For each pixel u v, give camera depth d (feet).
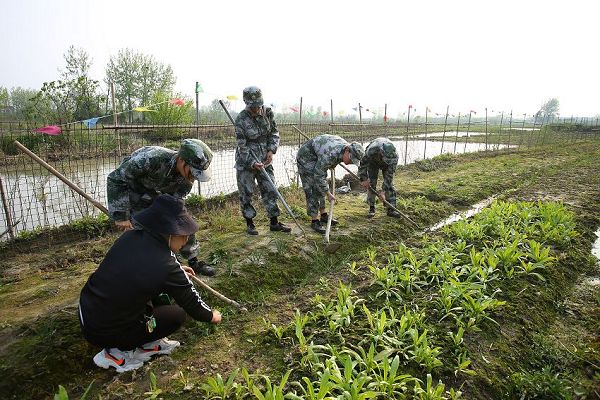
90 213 22.35
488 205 26.99
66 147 32.96
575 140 80.23
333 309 12.67
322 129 53.62
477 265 15.01
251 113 16.60
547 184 32.86
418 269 14.80
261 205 24.08
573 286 15.26
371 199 22.25
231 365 10.39
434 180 33.91
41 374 9.66
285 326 12.06
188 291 8.97
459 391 9.12
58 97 41.73
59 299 12.35
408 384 9.54
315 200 19.24
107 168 30.76
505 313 12.37
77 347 10.41
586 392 9.66
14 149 29.76
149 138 39.24
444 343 10.91
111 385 9.66
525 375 10.03
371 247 18.71
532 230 18.58
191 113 76.74
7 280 14.21
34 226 20.85
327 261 17.08
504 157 51.57
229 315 12.79
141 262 8.36
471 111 61.16
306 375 9.82
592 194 28.53
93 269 14.98
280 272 15.52
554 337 12.03
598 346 11.52
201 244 17.29
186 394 9.30
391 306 12.84
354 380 8.69
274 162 40.81
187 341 11.44
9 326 10.81
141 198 11.30
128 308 8.50
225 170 37.40
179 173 11.27
